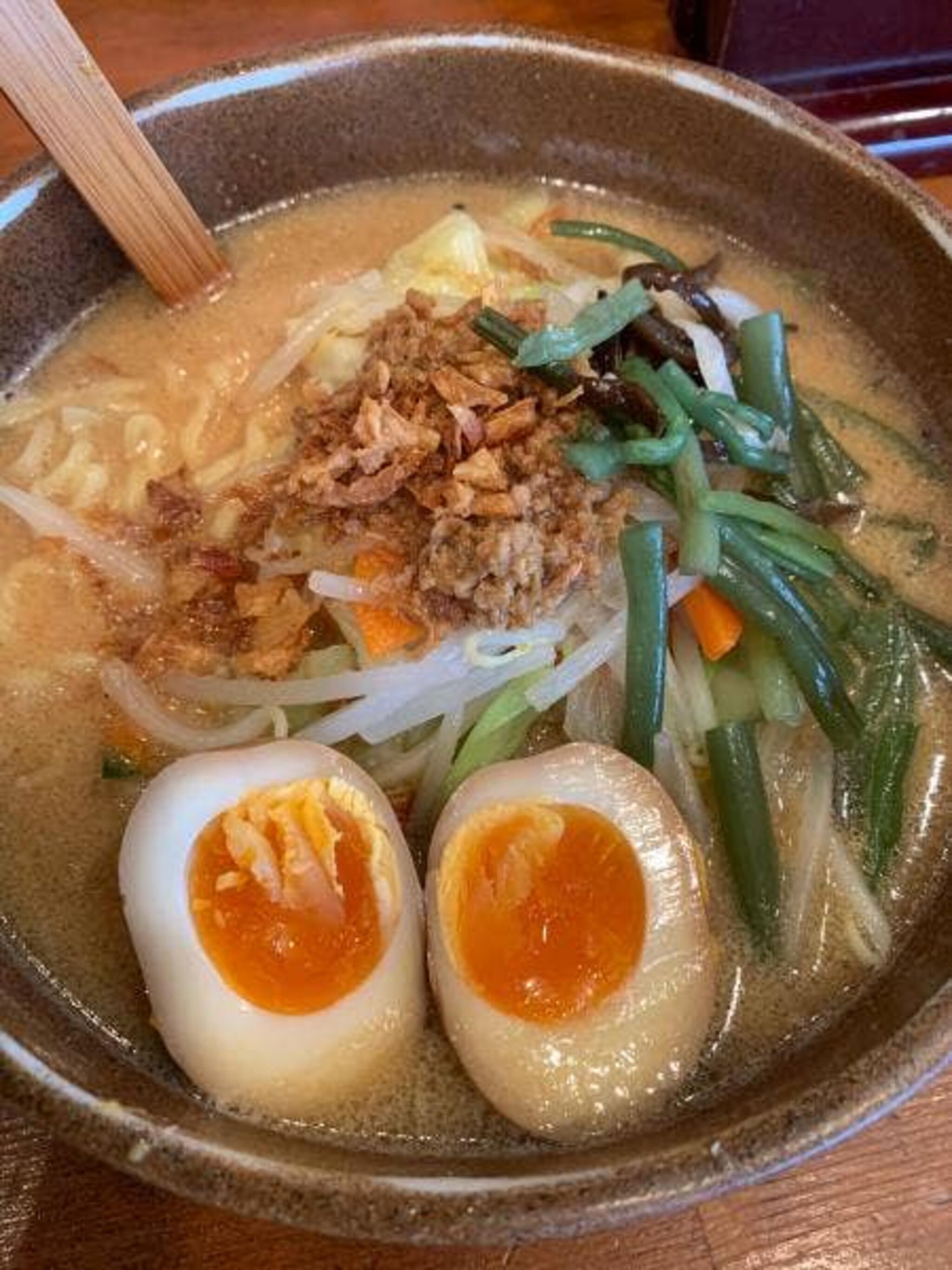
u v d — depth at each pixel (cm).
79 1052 14
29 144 24
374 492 17
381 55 22
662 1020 14
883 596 19
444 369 18
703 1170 12
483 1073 14
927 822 17
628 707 17
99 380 22
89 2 26
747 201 22
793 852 17
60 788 17
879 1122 14
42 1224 14
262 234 24
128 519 20
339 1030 14
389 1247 15
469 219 22
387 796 17
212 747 17
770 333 19
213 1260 14
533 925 14
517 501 17
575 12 27
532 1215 12
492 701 17
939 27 24
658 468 18
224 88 21
